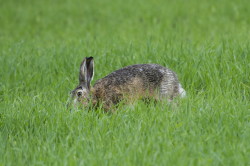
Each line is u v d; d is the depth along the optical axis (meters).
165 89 26.36
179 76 29.45
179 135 20.91
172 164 17.97
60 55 35.12
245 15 58.38
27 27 60.88
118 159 18.62
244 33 40.53
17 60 34.69
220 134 20.84
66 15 66.44
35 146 20.66
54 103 25.95
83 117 23.69
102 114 24.42
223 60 30.28
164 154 18.67
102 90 25.83
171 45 34.56
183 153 18.86
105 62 32.53
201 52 31.47
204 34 48.59
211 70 29.31
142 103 25.48
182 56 31.89
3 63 34.56
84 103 25.00
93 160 18.47
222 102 24.61
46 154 19.86
